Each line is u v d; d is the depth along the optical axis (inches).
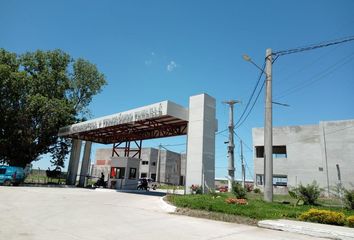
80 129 1221.7
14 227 309.9
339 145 1312.7
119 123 1000.2
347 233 307.9
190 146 827.4
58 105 1316.4
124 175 1189.1
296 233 344.2
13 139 1304.1
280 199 804.0
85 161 1416.1
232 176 1256.2
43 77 1365.7
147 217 438.3
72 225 343.6
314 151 1400.1
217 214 457.1
